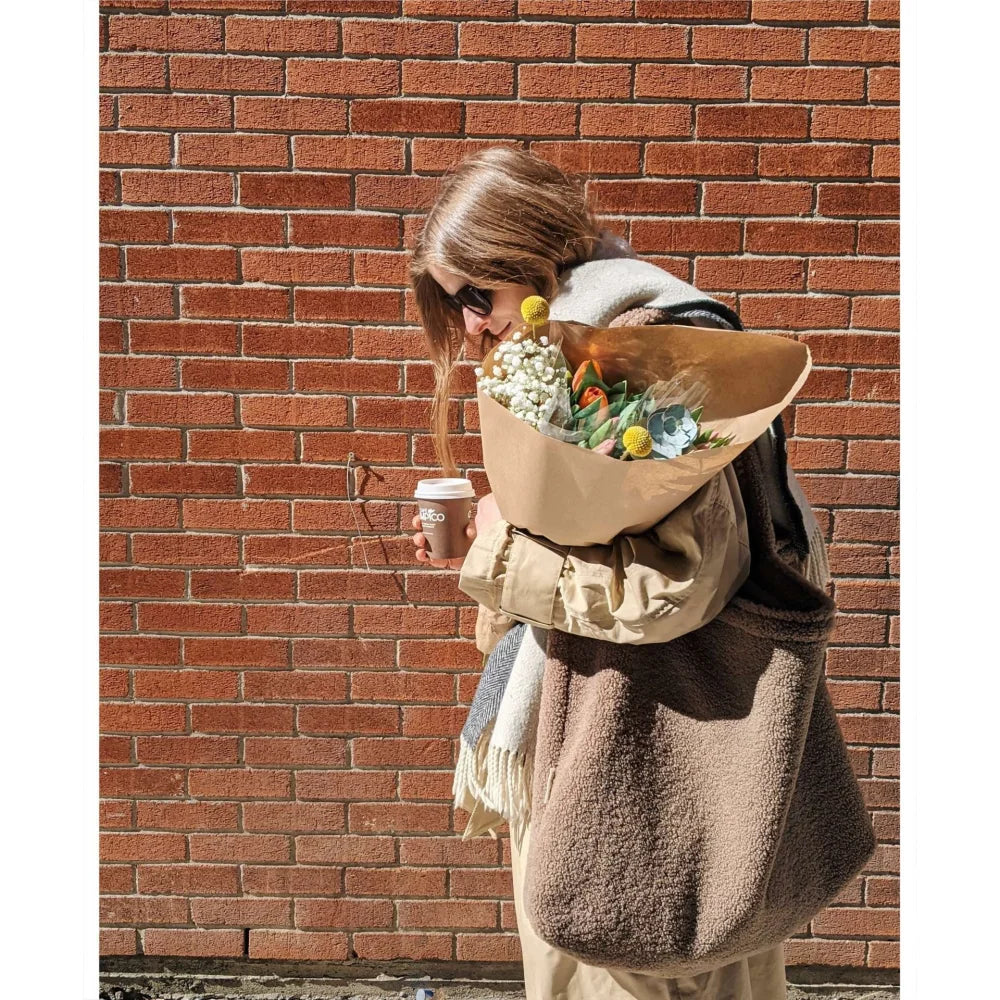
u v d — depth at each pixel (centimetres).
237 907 260
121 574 249
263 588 250
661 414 141
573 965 163
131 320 242
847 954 258
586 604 140
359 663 252
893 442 242
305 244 240
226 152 237
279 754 255
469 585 150
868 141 233
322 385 244
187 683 253
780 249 237
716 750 143
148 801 256
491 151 167
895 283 237
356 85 234
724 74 232
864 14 229
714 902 142
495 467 141
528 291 163
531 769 159
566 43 232
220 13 233
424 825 257
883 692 249
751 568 148
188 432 245
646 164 235
